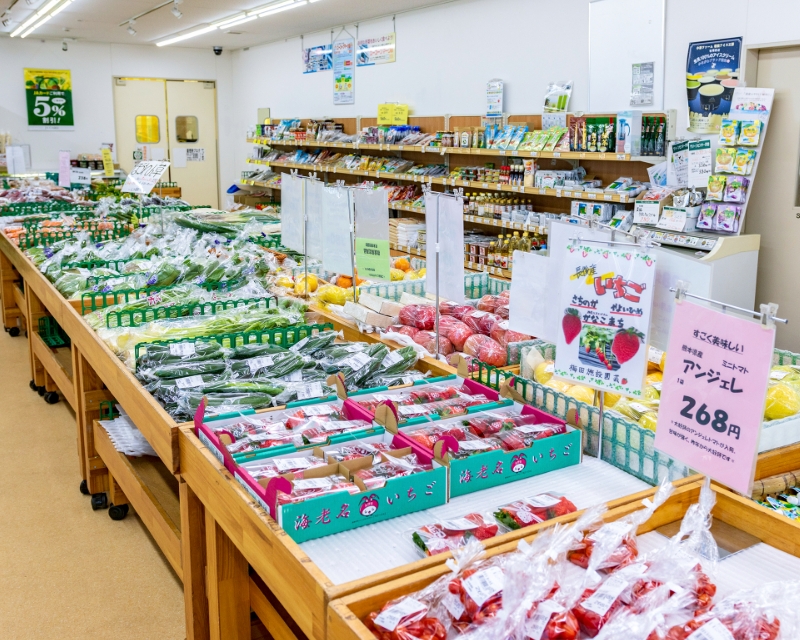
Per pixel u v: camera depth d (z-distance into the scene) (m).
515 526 1.55
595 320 1.80
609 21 5.61
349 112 9.31
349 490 1.60
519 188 6.11
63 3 7.96
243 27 9.60
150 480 2.83
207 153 12.71
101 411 3.40
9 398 5.04
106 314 2.97
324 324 2.97
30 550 3.11
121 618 2.65
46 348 4.56
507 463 1.82
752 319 1.41
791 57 4.54
